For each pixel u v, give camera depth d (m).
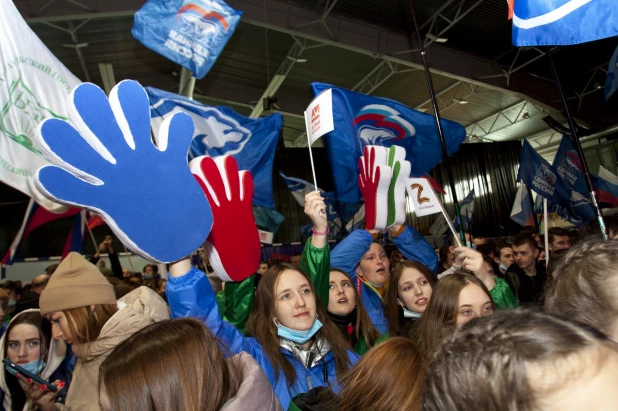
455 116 15.80
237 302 1.97
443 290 1.79
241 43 11.03
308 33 9.77
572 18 1.84
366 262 2.94
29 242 12.86
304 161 12.99
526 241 3.67
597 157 14.62
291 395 1.67
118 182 1.37
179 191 1.48
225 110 3.21
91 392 1.51
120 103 1.39
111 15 8.26
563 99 2.29
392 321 2.35
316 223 2.06
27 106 2.34
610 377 0.43
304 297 1.83
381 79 12.79
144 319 1.55
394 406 1.10
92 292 1.61
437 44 11.16
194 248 1.50
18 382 1.85
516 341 0.46
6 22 2.30
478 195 15.41
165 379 0.83
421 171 3.65
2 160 2.22
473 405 0.46
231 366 0.92
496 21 10.09
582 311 0.95
